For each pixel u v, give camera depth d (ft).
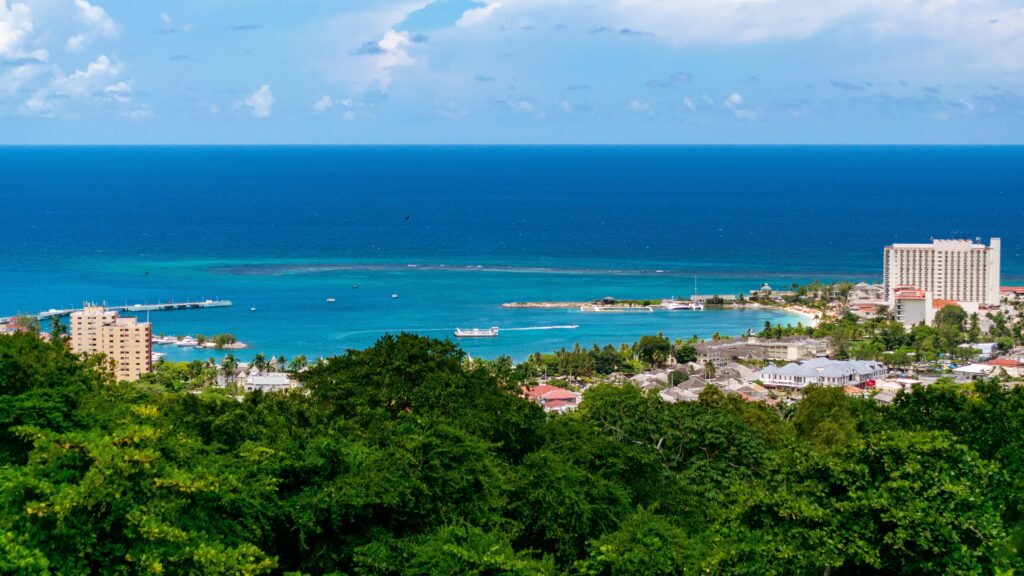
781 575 256.11
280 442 311.06
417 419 334.65
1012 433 348.79
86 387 354.54
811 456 277.44
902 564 249.14
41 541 231.91
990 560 247.50
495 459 333.42
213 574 239.91
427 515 301.63
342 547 289.12
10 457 287.69
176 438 291.38
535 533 316.81
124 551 237.86
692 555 281.13
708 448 457.68
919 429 317.01
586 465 357.00
